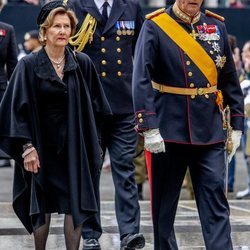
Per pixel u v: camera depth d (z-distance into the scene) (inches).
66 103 515.5
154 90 527.5
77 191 512.4
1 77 761.6
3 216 744.3
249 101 865.5
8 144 514.6
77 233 524.7
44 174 514.3
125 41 615.8
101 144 611.8
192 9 519.2
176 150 527.5
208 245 512.4
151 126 512.1
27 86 511.2
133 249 597.0
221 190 516.4
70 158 512.7
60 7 514.0
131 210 601.6
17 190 522.6
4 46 762.2
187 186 912.9
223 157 526.0
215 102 526.3
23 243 631.8
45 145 515.5
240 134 537.0
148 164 534.3
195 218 733.3
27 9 1279.5
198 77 521.3
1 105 514.9
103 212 767.1
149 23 522.9
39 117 514.3
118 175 605.6
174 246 546.0
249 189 938.1
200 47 521.3
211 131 523.2
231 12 1333.7
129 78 614.9
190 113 521.3
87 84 526.6
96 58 611.5
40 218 512.1
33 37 1036.5
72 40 610.5
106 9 613.9
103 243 633.0
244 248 616.7
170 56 520.1
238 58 936.9
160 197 536.4
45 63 513.7
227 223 512.4
